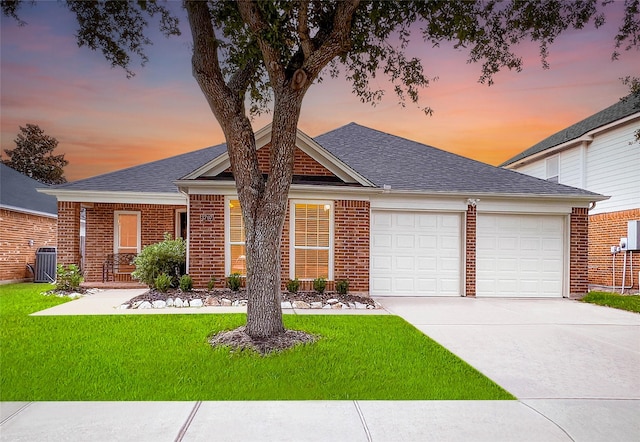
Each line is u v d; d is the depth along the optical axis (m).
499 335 7.17
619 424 3.80
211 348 6.09
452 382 4.87
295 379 4.92
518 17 7.45
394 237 11.89
